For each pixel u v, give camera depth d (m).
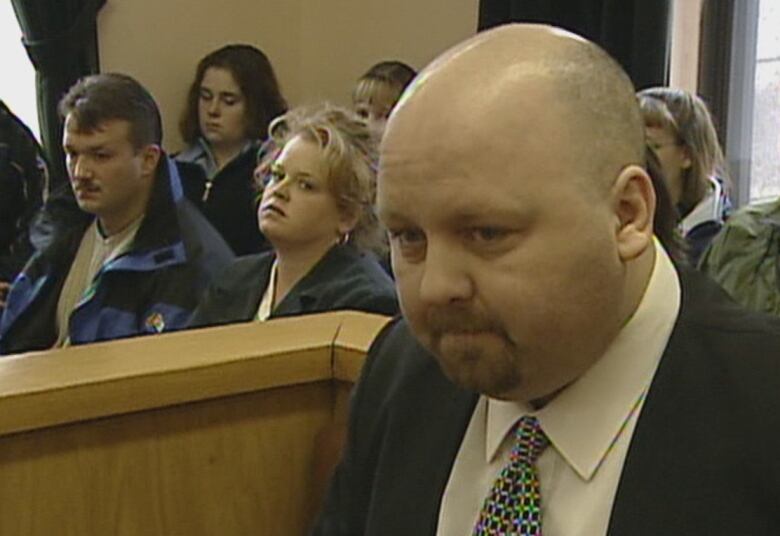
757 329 0.90
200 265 2.64
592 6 3.99
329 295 2.13
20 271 3.36
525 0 4.10
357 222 2.23
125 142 2.66
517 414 0.95
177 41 4.83
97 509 1.44
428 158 0.79
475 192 0.78
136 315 2.61
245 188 4.27
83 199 2.71
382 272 2.20
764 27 3.84
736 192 3.92
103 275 2.64
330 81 5.22
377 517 1.05
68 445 1.40
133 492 1.47
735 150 3.93
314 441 1.64
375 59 5.05
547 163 0.78
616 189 0.81
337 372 1.62
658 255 0.94
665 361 0.90
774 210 2.49
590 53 0.82
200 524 1.54
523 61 0.80
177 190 2.77
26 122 4.42
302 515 1.65
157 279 2.62
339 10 5.16
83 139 2.67
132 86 2.73
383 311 2.09
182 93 4.87
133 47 4.68
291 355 1.59
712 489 0.85
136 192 2.71
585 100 0.80
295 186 2.19
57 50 4.34
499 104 0.78
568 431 0.91
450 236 0.80
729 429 0.86
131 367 1.47
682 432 0.87
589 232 0.79
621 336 0.89
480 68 0.80
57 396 1.37
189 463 1.52
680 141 2.82
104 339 2.61
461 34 4.71
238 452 1.57
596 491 0.89
